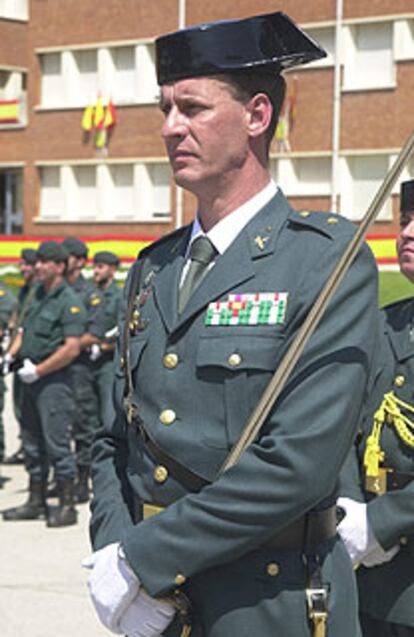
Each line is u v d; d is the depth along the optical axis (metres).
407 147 2.46
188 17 35.81
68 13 38.22
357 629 2.70
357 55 33.22
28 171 39.31
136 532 2.54
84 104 38.09
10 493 10.15
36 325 8.80
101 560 2.60
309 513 2.60
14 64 39.06
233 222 2.71
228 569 2.58
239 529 2.45
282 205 2.74
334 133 33.25
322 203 33.84
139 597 2.56
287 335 2.55
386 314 3.91
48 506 9.17
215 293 2.63
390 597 3.62
